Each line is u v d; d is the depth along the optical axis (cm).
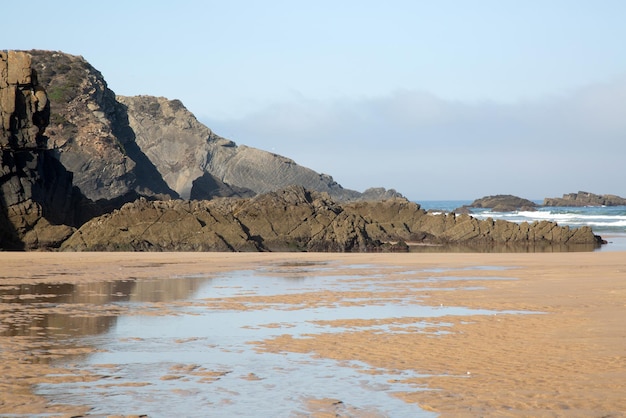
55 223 6241
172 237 5825
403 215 7856
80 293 2559
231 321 1888
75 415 1010
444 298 2391
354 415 1017
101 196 11450
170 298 2417
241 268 3862
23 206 5725
